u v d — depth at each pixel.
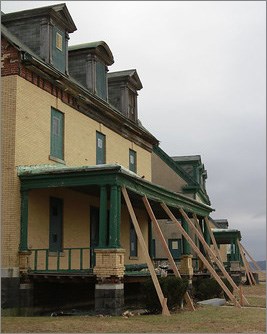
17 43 18.52
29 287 16.61
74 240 20.56
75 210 20.84
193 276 24.50
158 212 26.62
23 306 16.42
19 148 17.30
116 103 27.52
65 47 21.53
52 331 11.95
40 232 18.08
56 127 19.86
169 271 25.73
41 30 20.25
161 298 15.62
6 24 20.89
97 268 15.46
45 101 19.09
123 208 25.56
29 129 17.95
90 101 22.17
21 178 17.09
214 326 13.46
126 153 26.78
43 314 16.92
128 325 13.01
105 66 25.50
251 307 20.09
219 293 23.16
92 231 22.33
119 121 25.44
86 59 24.03
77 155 21.22
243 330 12.90
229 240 40.53
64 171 16.53
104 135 24.16
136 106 28.78
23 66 17.81
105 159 23.97
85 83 23.83
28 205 17.27
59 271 16.23
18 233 16.88
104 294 15.23
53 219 19.16
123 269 15.79
